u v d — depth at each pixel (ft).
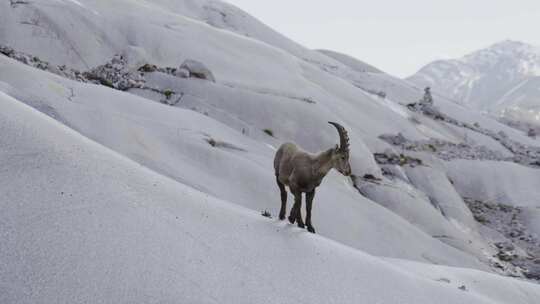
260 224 39.70
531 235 175.52
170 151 94.58
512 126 467.93
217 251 32.83
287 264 35.01
